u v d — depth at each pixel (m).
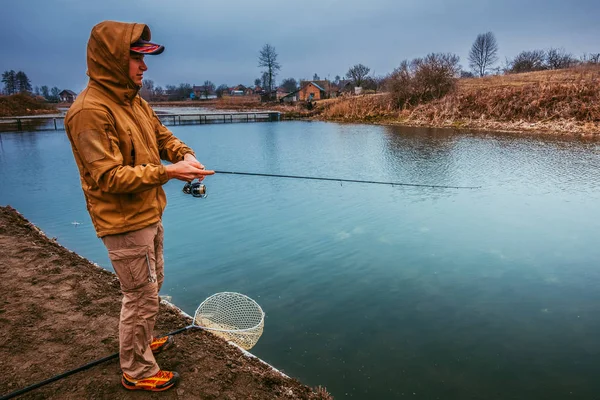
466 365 4.25
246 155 19.88
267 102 85.56
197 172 2.34
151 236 2.46
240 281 6.27
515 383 3.98
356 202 11.09
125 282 2.45
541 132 25.47
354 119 41.69
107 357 3.05
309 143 24.58
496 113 30.19
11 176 15.11
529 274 6.43
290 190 12.67
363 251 7.46
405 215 9.76
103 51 2.15
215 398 2.80
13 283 4.41
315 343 4.64
